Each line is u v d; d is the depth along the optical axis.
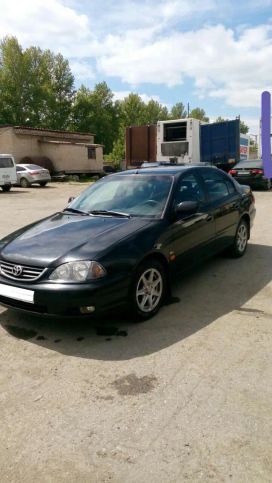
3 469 2.23
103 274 3.62
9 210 13.06
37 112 52.53
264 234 8.01
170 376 3.07
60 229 4.33
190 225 4.77
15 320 4.21
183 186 4.99
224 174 6.19
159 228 4.28
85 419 2.62
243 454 2.27
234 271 5.63
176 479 2.12
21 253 3.91
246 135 19.27
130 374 3.12
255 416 2.59
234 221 5.98
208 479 2.11
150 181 5.03
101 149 32.97
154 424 2.54
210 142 17.23
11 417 2.67
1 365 3.33
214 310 4.30
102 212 4.71
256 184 16.08
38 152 30.19
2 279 3.88
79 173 31.36
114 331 3.88
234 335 3.71
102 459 2.28
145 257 4.00
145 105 67.69
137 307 3.94
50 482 2.14
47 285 3.60
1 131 28.73
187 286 5.07
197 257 5.00
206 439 2.40
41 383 3.05
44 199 16.50
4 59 49.94
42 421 2.62
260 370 3.12
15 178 20.47
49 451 2.36
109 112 63.09
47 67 54.47
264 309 4.30
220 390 2.88
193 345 3.54
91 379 3.08
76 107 57.41
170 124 16.84
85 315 3.59
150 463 2.23
